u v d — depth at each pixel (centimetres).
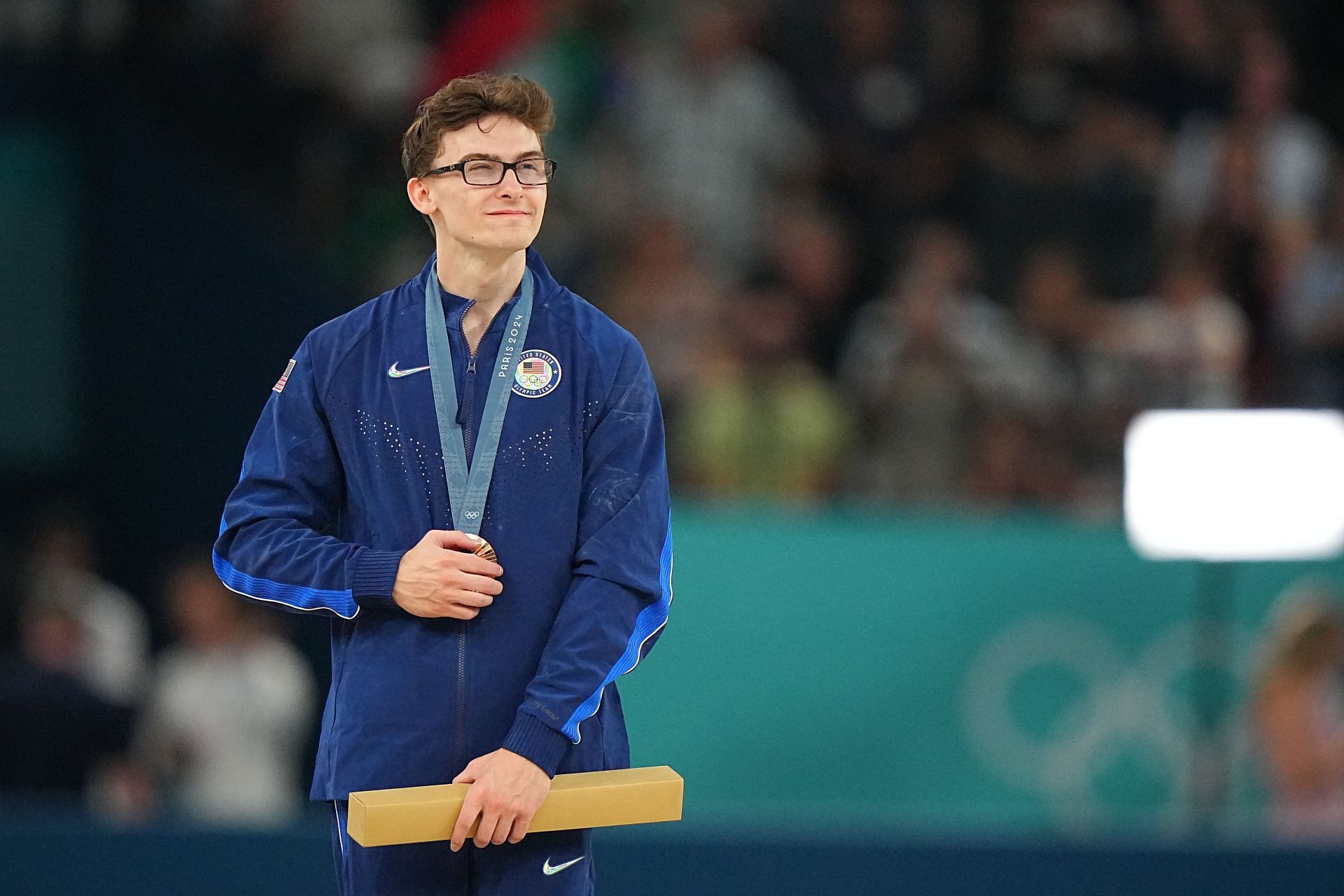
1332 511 1645
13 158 2494
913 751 1912
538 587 817
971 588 1923
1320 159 2873
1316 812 1797
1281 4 3161
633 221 2773
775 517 2053
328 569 802
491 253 830
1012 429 2448
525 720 780
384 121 2923
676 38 2944
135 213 2533
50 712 1975
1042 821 1900
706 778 1908
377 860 824
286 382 855
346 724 821
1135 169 2783
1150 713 1908
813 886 1586
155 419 2536
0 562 2422
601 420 841
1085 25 2952
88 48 2833
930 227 2803
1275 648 1831
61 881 1593
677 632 1919
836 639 1922
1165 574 1914
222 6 2945
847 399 2508
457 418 830
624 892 1584
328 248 2867
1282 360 2662
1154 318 2578
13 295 2495
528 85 827
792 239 2794
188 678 2106
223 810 2080
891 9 2941
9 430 2494
